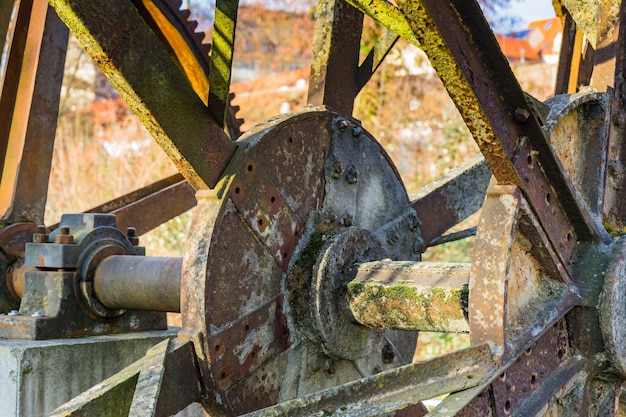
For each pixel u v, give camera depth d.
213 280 3.75
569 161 3.80
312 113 4.38
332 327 4.19
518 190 3.33
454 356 3.18
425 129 13.05
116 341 4.62
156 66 3.64
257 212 4.00
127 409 3.51
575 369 3.55
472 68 3.06
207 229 3.76
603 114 3.91
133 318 4.96
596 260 3.66
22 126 5.46
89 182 15.65
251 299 3.97
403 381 3.16
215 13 3.79
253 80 16.31
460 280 3.87
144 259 4.55
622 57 4.12
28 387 4.24
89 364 4.49
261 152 4.03
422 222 5.16
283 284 4.17
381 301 4.05
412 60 13.52
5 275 5.16
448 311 3.81
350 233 4.34
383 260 4.29
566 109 3.66
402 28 3.82
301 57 16.75
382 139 13.02
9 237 5.20
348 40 4.79
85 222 4.80
